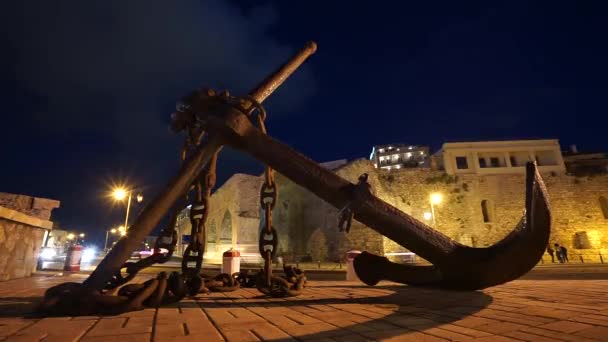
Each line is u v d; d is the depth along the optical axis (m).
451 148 29.23
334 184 3.41
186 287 3.39
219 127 3.49
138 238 3.14
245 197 25.33
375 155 57.41
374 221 3.37
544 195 2.81
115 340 1.95
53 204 9.79
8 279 5.84
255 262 21.33
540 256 3.04
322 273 13.36
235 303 3.47
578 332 2.15
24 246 6.43
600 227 26.48
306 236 23.52
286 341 1.96
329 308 3.14
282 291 3.84
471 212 27.55
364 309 3.08
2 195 8.94
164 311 2.93
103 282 2.91
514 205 27.55
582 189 27.38
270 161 3.51
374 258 4.04
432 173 28.45
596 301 3.39
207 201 3.85
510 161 29.38
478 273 3.24
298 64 4.47
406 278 3.84
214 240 30.91
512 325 2.38
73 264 9.08
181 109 3.78
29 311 2.84
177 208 3.65
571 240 26.28
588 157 30.95
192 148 3.90
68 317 2.61
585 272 12.62
